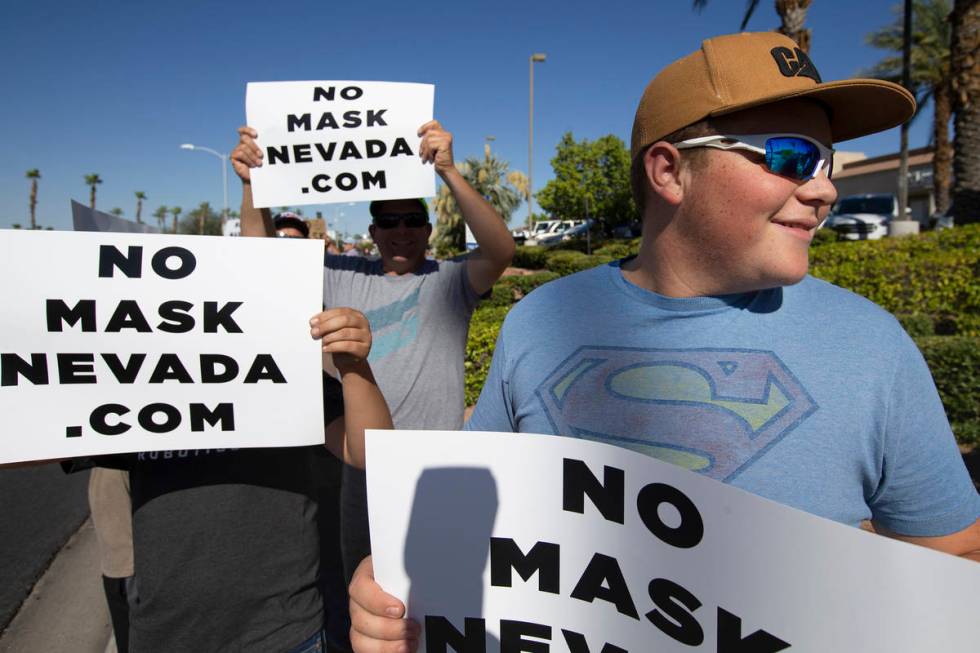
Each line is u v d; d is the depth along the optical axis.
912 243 7.84
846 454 0.99
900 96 1.03
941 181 23.97
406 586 1.12
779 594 0.88
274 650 1.67
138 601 1.68
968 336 5.22
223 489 1.65
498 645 1.11
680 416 1.06
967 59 10.83
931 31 22.34
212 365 1.54
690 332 1.11
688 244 1.12
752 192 1.02
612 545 1.01
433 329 2.72
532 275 14.80
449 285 2.78
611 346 1.17
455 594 1.11
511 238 2.72
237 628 1.65
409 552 1.11
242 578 1.64
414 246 2.83
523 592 1.09
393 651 1.11
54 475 5.22
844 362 1.02
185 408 1.54
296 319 1.56
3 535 4.14
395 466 1.11
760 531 0.89
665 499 0.96
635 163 1.25
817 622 0.86
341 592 3.03
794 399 1.01
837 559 0.84
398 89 2.62
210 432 1.55
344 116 2.62
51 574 3.65
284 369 1.56
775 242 1.04
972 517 1.01
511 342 1.32
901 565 0.81
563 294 1.29
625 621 1.02
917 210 33.84
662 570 0.97
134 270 1.50
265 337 1.55
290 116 2.61
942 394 4.56
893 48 23.25
